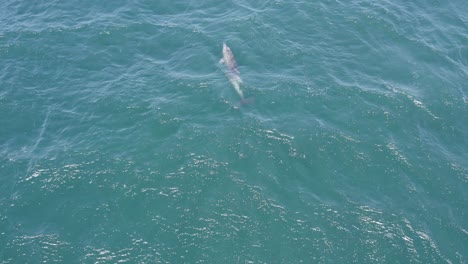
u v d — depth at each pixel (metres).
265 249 30.98
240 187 34.69
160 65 45.50
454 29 51.38
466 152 38.53
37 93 42.03
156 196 34.00
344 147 38.00
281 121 39.88
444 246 31.75
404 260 30.73
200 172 35.62
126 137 38.22
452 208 34.25
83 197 33.97
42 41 47.41
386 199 34.53
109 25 49.66
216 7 53.56
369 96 42.50
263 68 45.09
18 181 34.94
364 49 47.94
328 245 31.33
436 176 36.28
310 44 48.12
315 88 42.97
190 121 39.59
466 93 43.81
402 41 49.25
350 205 33.94
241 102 41.34
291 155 37.19
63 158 36.50
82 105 40.94
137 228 32.06
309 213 33.19
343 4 53.84
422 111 41.59
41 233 31.78
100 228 32.06
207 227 32.19
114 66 45.25
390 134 39.31
